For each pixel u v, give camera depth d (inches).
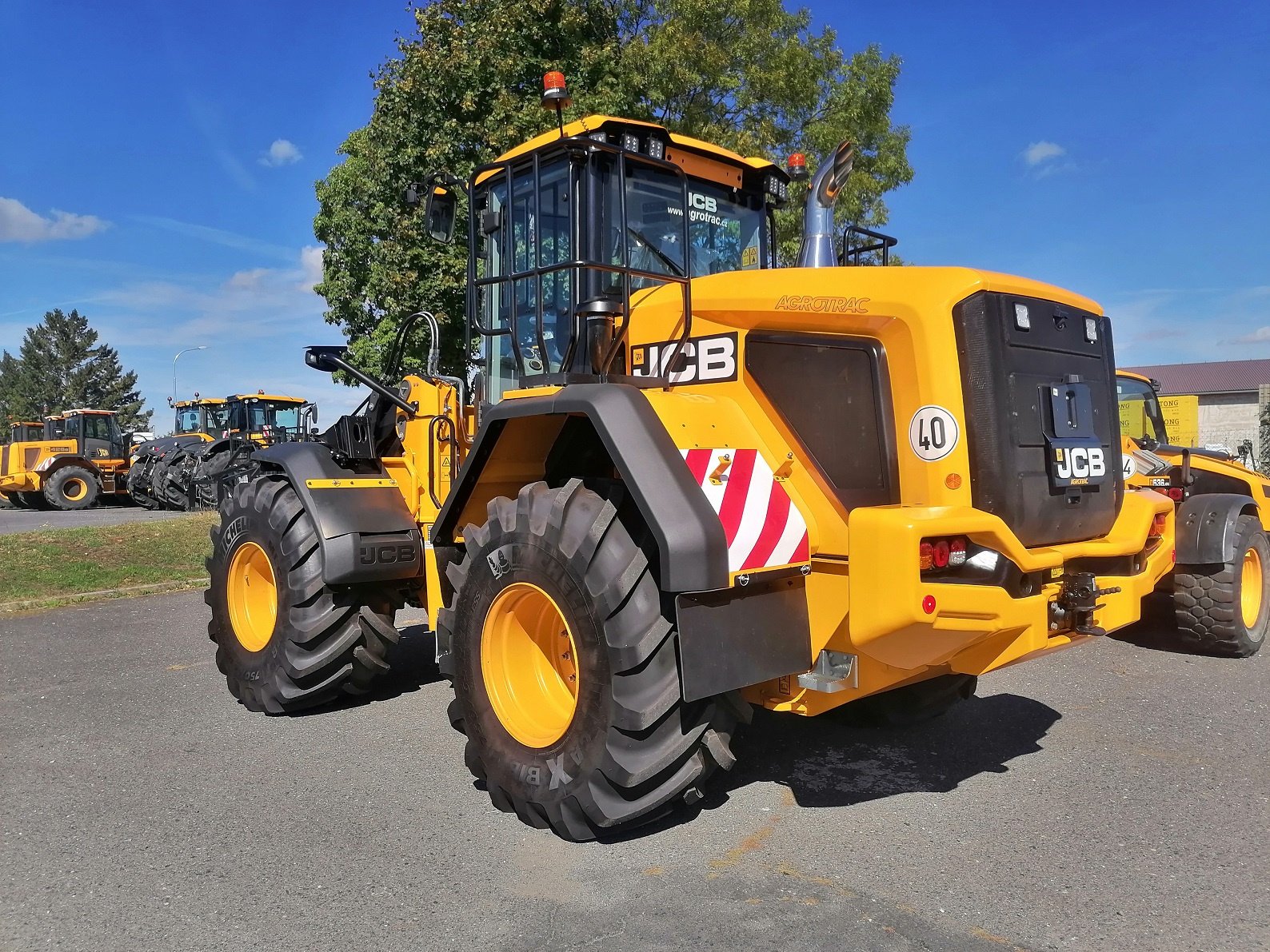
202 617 302.2
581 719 123.9
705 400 134.0
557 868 120.4
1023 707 189.3
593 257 154.7
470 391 191.0
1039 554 128.7
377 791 148.9
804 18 578.6
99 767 161.0
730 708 125.8
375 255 613.3
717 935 102.9
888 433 130.4
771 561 121.6
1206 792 143.3
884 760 159.3
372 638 188.4
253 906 111.6
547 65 538.3
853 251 180.5
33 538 438.3
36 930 106.7
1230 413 1721.2
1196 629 231.9
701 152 173.5
